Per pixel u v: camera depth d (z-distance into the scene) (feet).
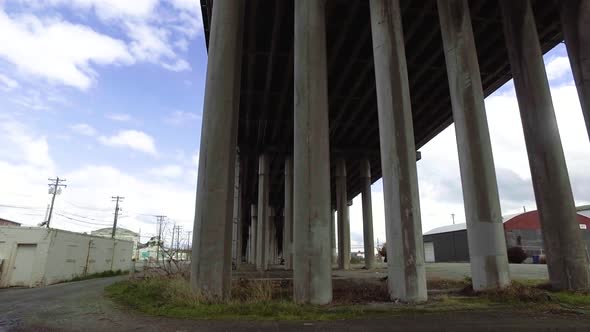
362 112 92.84
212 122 37.29
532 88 44.78
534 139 43.80
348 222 113.39
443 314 27.81
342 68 73.00
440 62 71.26
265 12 59.26
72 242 95.76
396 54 38.04
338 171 116.37
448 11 45.39
